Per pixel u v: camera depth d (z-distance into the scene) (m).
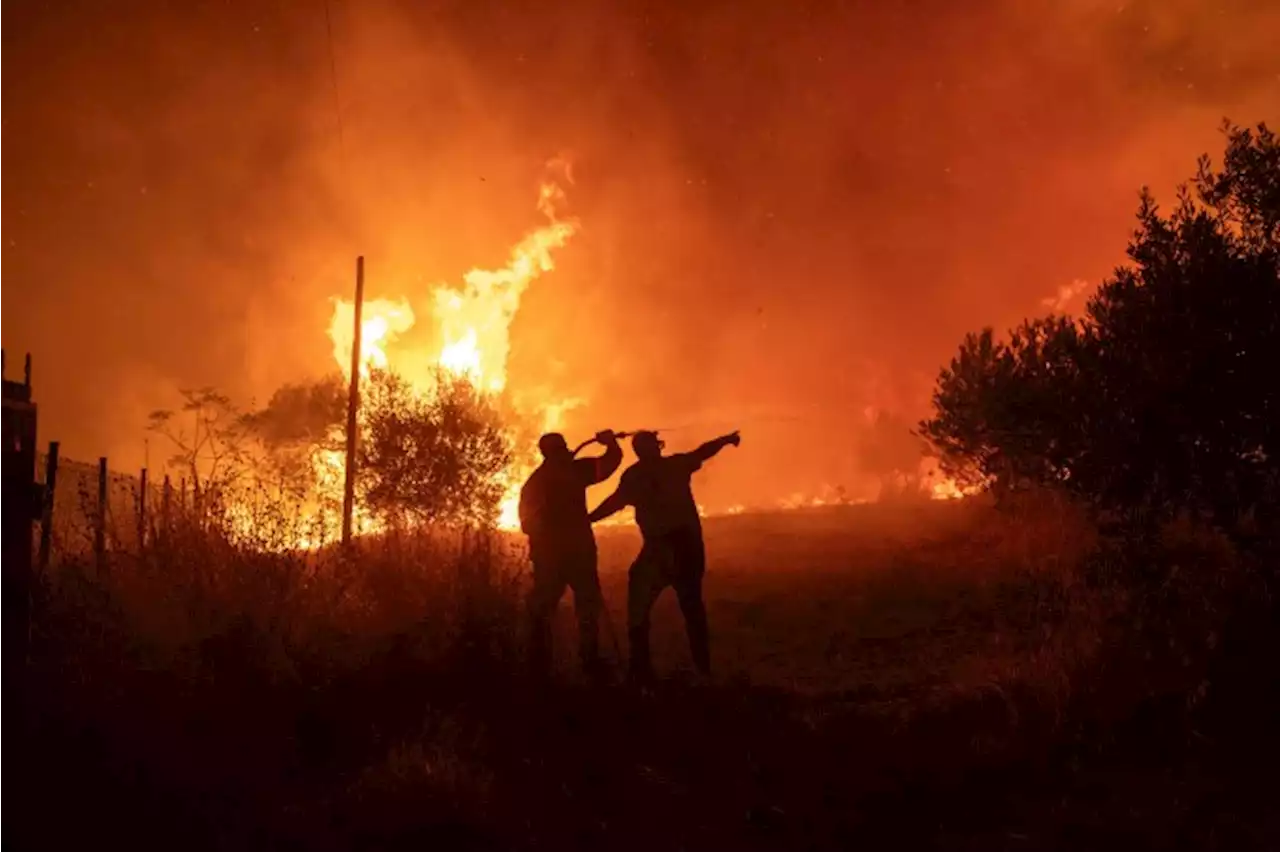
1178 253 7.97
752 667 8.47
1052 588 8.98
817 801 5.72
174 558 8.80
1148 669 6.66
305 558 9.51
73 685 6.28
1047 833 5.33
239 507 10.15
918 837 5.37
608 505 8.39
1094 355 8.02
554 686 7.36
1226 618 6.79
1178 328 7.64
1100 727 6.25
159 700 6.38
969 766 6.02
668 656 8.95
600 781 5.95
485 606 8.45
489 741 6.32
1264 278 7.61
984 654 7.77
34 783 5.29
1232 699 6.22
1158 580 7.56
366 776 5.78
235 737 6.15
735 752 6.32
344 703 6.80
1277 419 7.45
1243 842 5.10
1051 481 10.53
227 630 7.63
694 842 5.32
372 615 8.99
